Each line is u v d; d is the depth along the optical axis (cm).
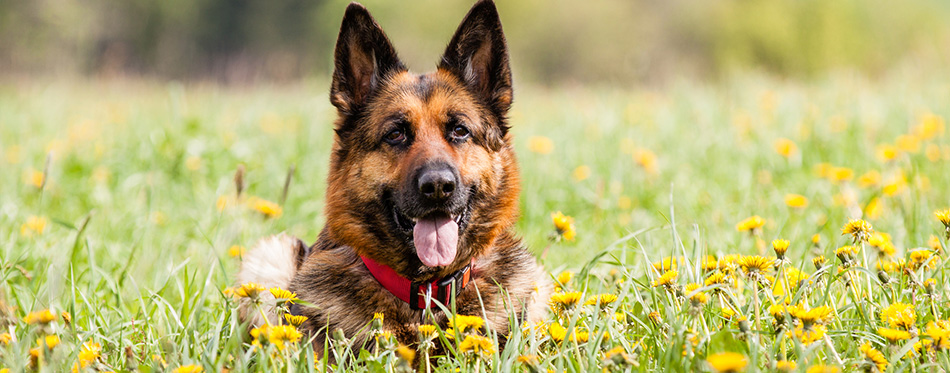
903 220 530
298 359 310
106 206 709
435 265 371
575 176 791
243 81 1786
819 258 362
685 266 385
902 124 934
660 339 330
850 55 4116
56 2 3419
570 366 302
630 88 1662
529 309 399
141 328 398
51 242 561
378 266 385
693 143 938
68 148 938
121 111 1300
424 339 322
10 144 1016
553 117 1263
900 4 4281
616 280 428
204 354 316
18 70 3073
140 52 3594
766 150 862
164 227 665
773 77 1568
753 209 663
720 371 234
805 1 4203
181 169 830
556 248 596
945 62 1457
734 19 4153
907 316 312
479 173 398
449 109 397
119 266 514
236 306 360
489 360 323
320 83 1463
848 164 796
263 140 970
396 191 381
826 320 299
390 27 3772
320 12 3841
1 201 710
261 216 612
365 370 329
